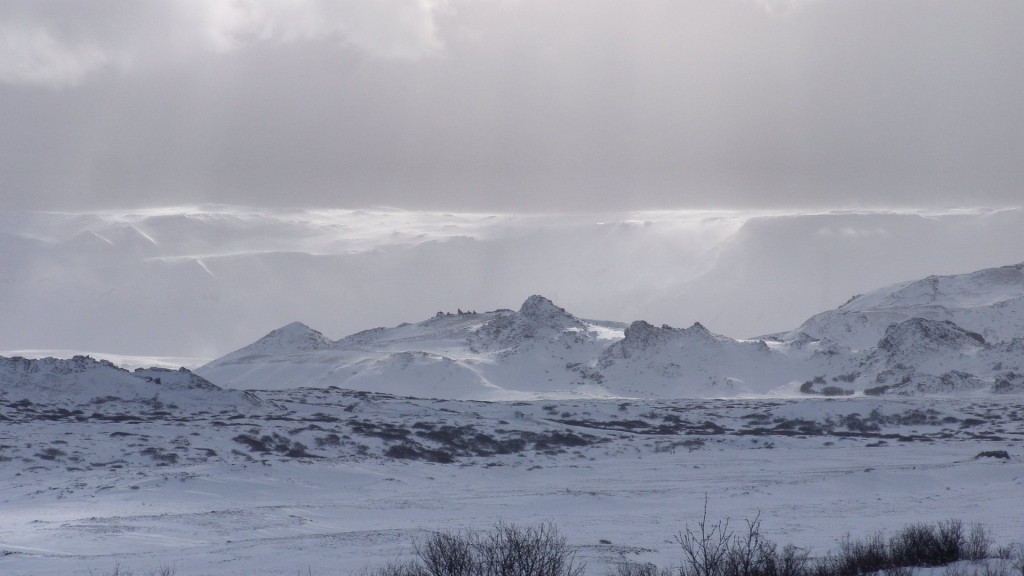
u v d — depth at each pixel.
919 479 113.25
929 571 54.16
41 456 121.25
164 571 59.25
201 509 93.94
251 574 57.78
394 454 146.50
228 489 103.44
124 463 123.88
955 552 58.12
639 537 74.38
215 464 115.56
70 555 68.38
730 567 54.16
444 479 121.00
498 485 120.00
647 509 95.81
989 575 51.53
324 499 102.75
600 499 99.06
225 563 62.03
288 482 108.88
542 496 102.69
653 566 57.59
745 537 73.12
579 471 134.38
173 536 77.44
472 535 71.62
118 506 93.06
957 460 144.75
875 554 58.38
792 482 113.62
